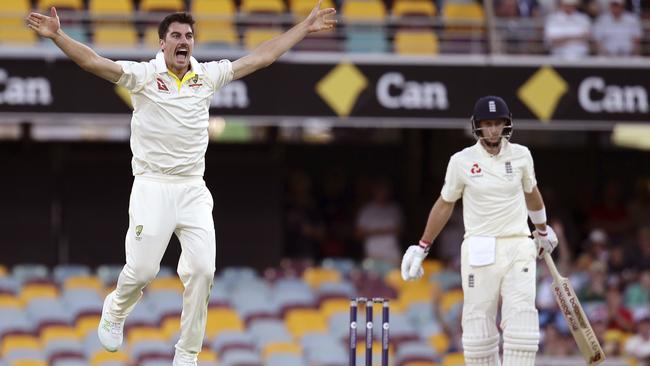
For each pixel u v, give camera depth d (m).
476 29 62.41
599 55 61.69
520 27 61.97
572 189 69.94
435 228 33.00
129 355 54.56
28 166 64.25
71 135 64.62
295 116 56.84
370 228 64.75
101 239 64.62
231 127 66.00
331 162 68.56
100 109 55.75
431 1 65.00
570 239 64.88
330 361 55.38
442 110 57.44
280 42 31.11
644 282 60.00
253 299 60.34
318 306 60.16
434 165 68.94
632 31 61.91
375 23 60.59
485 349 32.19
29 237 64.06
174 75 29.92
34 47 55.59
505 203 31.95
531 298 31.81
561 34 61.22
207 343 56.78
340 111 56.94
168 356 53.12
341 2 64.62
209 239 30.22
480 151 32.16
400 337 57.50
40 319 56.88
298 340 57.72
